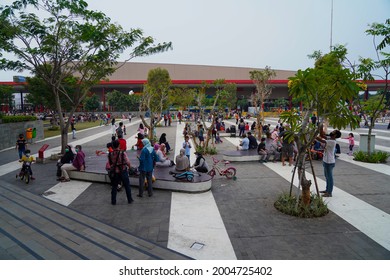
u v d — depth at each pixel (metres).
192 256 5.25
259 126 21.55
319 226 6.50
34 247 5.53
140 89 68.12
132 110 61.88
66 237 5.99
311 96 7.24
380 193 8.81
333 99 6.88
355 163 13.22
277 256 5.21
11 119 19.16
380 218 6.94
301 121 7.67
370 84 60.56
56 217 7.08
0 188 9.55
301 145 7.30
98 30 14.27
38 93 30.78
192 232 6.24
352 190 9.12
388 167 12.34
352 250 5.42
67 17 13.93
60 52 14.66
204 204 7.97
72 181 10.45
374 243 5.70
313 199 7.52
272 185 9.80
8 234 6.11
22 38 13.71
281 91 75.75
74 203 8.11
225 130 27.38
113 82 61.84
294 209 7.16
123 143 13.28
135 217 7.08
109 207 7.78
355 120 6.79
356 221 6.77
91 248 5.53
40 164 13.43
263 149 13.84
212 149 16.16
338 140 21.81
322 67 6.95
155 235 6.10
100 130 31.52
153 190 9.29
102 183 10.10
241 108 69.50
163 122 39.81
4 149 18.20
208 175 9.78
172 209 7.60
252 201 8.20
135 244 5.71
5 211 7.46
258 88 24.84
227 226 6.53
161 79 45.34
